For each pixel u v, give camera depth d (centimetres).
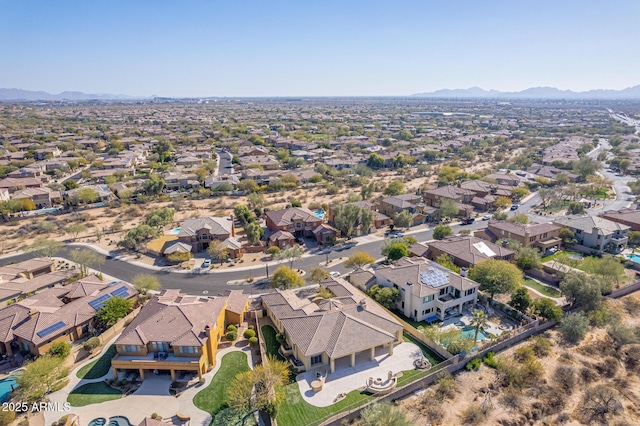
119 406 5034
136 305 7469
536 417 5034
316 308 6600
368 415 4662
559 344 6456
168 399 5162
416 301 6956
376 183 17375
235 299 7081
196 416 4900
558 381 5647
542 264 8969
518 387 5503
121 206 13762
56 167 19175
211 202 14512
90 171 18425
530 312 7106
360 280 8025
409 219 11675
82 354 6022
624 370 5953
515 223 10631
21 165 19212
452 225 12275
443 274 7450
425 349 6212
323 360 5797
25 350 6094
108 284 7644
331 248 10381
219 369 5728
